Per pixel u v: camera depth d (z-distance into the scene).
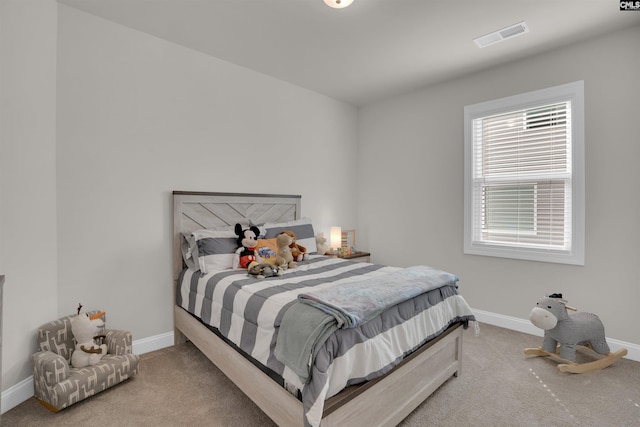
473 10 2.24
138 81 2.54
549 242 2.92
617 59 2.52
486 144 3.29
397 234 4.02
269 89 3.40
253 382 1.71
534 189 3.00
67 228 2.23
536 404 1.90
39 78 2.04
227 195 3.04
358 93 3.91
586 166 2.67
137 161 2.54
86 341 2.05
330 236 4.09
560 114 2.84
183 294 2.61
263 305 1.73
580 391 2.04
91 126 2.32
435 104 3.63
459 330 2.21
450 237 3.53
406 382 1.73
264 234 2.96
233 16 2.34
